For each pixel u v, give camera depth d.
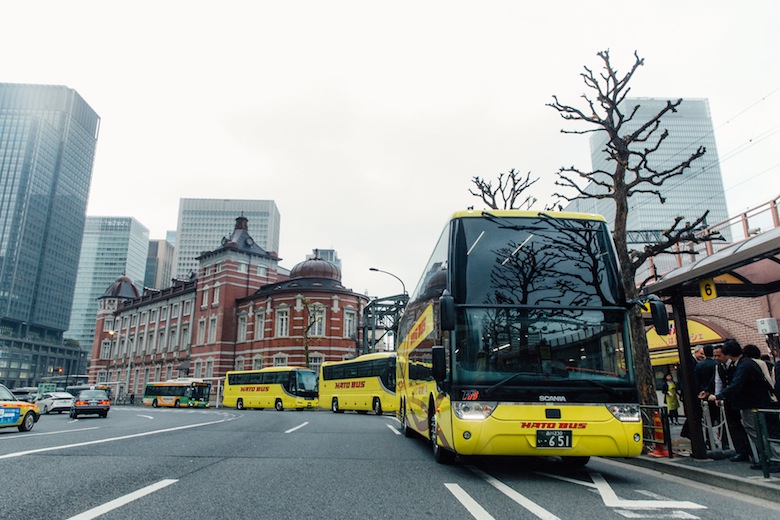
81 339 197.00
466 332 6.95
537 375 6.71
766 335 13.88
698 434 8.07
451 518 4.75
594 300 7.12
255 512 4.88
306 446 10.37
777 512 5.14
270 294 47.34
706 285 8.25
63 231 153.88
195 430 14.37
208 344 51.22
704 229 16.33
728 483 6.37
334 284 47.97
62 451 9.14
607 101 11.30
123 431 14.07
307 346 41.22
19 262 136.25
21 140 144.50
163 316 61.50
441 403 7.75
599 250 7.45
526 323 6.97
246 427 15.70
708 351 9.59
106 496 5.45
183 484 6.14
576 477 7.07
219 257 53.03
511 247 7.43
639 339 10.05
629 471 7.76
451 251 7.44
